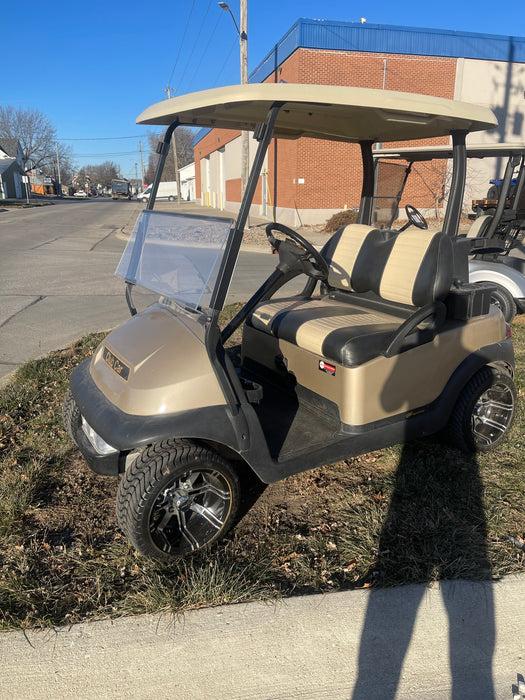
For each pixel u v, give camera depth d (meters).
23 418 3.64
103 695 1.73
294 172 17.31
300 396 2.99
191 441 2.29
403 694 1.74
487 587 2.16
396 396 2.74
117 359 2.45
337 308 3.38
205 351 2.27
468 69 17.50
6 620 1.99
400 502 2.76
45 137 73.94
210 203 35.56
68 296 7.61
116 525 2.60
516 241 6.27
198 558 2.36
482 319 3.05
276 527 2.59
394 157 4.41
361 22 16.22
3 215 26.11
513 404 3.25
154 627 1.97
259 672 1.80
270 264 11.07
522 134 18.73
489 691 1.75
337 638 1.93
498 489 2.86
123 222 22.88
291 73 16.81
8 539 2.47
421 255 2.99
